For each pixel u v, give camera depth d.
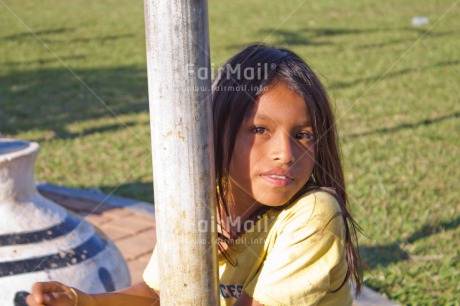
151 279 1.96
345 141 6.57
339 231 1.72
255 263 1.80
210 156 1.52
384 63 10.34
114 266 2.86
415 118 7.41
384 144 6.47
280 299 1.65
